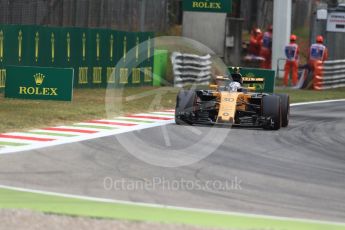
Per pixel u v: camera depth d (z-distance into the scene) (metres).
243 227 27.64
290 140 52.97
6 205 30.20
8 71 72.12
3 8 87.69
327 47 130.62
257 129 58.22
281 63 125.75
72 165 40.06
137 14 120.62
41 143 47.06
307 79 114.38
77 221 27.14
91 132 53.03
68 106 68.19
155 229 26.11
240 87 58.31
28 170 38.19
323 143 52.31
